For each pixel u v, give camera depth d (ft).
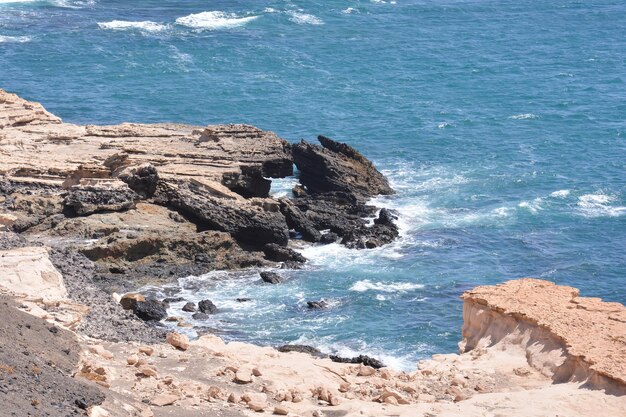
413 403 121.90
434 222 293.84
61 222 252.83
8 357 103.65
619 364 122.01
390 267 259.39
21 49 486.38
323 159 308.81
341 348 212.43
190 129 323.78
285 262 258.98
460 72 480.64
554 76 477.77
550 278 258.57
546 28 579.07
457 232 286.87
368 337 217.97
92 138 306.14
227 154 293.64
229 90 436.76
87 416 98.53
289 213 280.10
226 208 265.95
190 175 278.26
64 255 186.91
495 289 146.72
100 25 538.06
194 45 508.53
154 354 130.52
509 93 446.19
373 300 237.25
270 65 480.23
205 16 568.41
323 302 234.38
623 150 370.73
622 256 275.18
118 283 237.04
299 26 561.02
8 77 440.45
